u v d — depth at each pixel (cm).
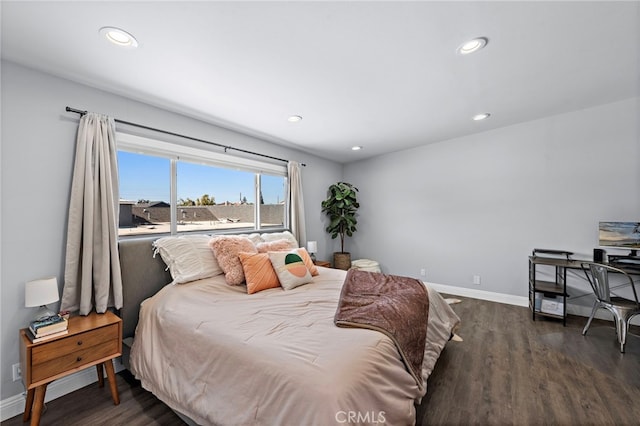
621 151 287
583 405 170
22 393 176
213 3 135
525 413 164
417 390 150
